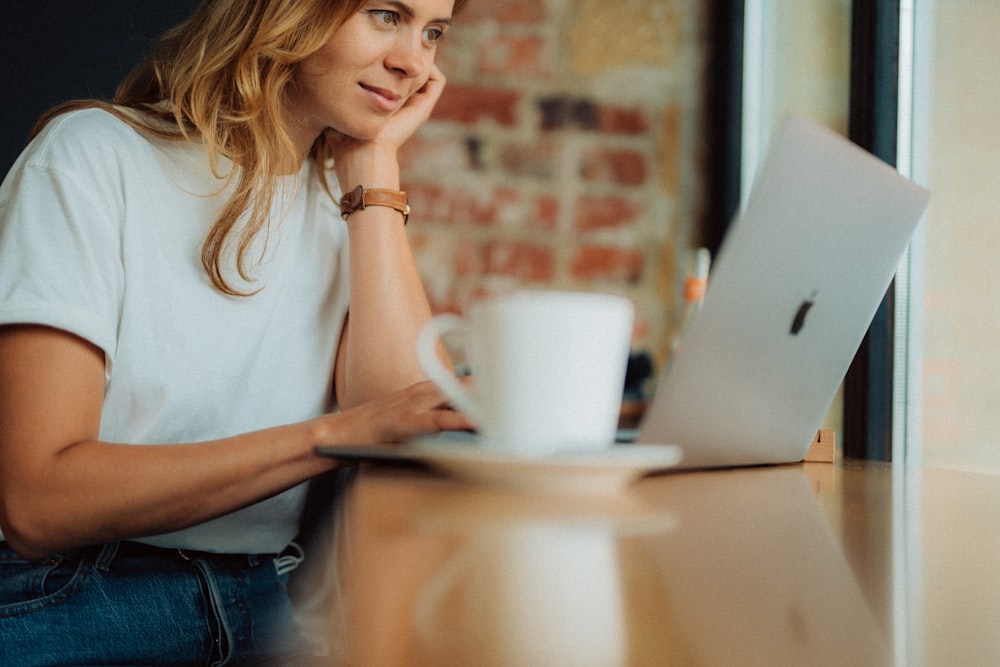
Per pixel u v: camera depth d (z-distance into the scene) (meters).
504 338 0.58
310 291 1.13
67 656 0.88
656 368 2.18
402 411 0.83
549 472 0.57
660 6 2.19
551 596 0.34
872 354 1.68
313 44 1.05
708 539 0.47
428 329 0.62
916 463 1.68
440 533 0.44
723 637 0.31
